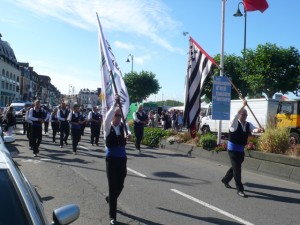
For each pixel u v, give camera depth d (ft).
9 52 280.92
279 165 35.19
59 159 40.78
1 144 15.02
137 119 50.85
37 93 384.68
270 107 80.64
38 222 9.00
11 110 56.03
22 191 9.74
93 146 56.49
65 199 24.17
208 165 41.34
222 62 48.03
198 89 44.16
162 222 20.26
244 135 26.81
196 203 24.39
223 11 48.06
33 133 42.11
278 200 26.03
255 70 97.76
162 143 57.62
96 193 26.04
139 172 34.91
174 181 31.37
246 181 32.55
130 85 211.61
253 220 21.16
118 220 20.36
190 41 44.93
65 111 53.47
